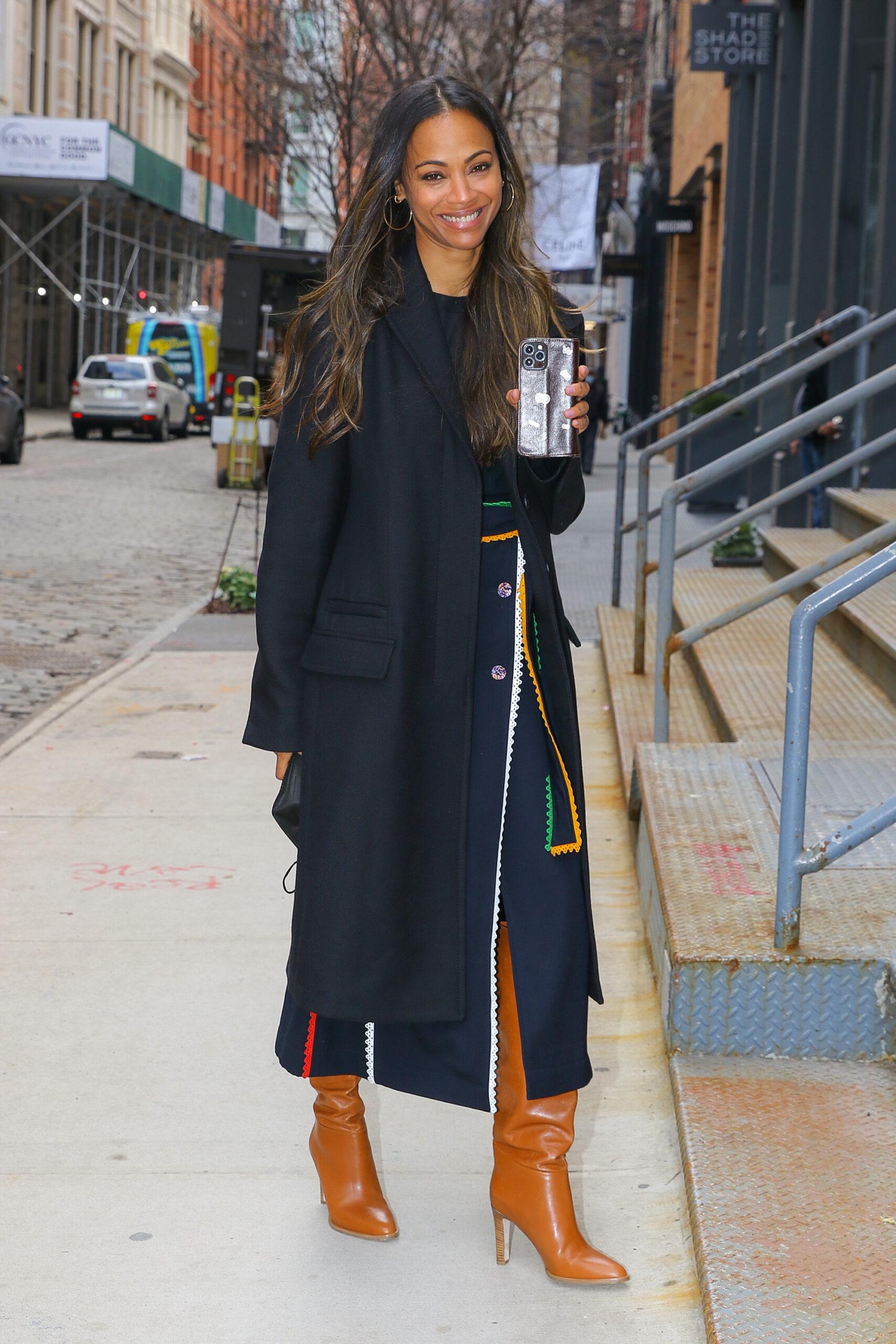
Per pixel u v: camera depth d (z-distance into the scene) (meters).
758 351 15.98
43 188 40.81
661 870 3.62
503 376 2.38
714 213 22.25
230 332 20.84
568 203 18.97
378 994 2.40
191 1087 3.34
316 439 2.32
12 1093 3.30
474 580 2.36
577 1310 2.50
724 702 5.60
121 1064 3.45
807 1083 2.98
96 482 20.89
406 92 2.35
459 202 2.32
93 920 4.38
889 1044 3.07
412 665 2.36
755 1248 2.40
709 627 5.21
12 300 43.12
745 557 10.01
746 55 14.55
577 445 2.39
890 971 3.03
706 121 21.72
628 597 10.22
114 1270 2.63
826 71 12.20
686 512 16.12
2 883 4.70
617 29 18.92
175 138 53.19
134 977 3.95
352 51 16.80
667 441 6.88
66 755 6.38
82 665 8.59
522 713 2.42
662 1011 3.41
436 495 2.37
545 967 2.42
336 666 2.37
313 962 2.42
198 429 37.38
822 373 10.95
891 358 9.52
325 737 2.39
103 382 31.66
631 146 27.20
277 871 4.85
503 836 2.42
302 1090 3.34
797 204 12.52
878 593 6.53
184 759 6.35
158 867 4.88
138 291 45.75
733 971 3.08
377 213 2.36
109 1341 2.43
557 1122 2.51
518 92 16.55
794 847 3.08
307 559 2.38
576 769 2.46
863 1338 2.18
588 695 7.53
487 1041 2.44
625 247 38.94
